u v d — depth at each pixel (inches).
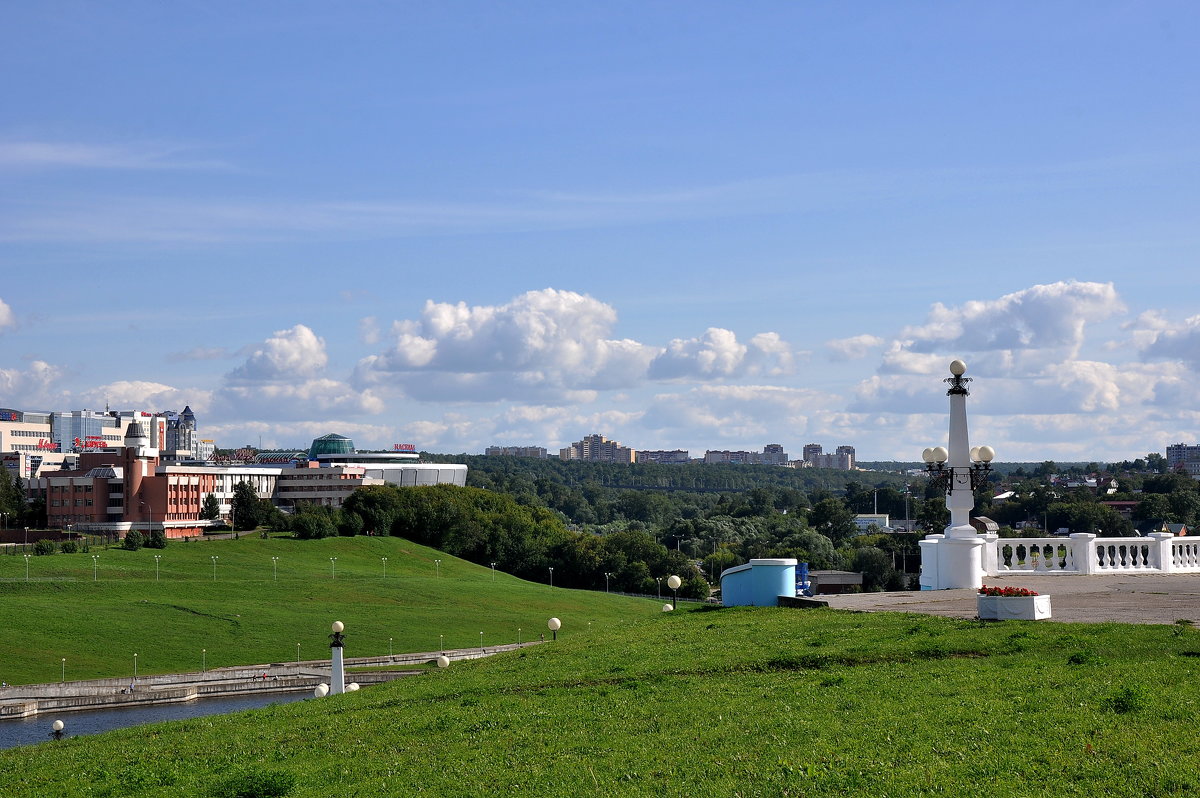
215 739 1437.0
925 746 967.0
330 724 1413.6
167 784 1179.9
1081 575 2426.2
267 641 7780.5
